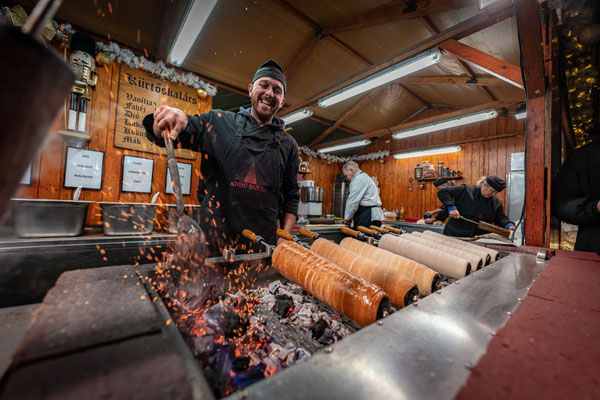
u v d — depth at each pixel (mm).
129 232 2004
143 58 2818
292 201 1666
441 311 516
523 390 276
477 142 6004
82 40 2342
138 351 328
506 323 440
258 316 726
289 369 319
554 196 1674
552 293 597
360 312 584
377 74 3182
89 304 439
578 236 1604
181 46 2604
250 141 1400
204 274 701
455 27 2492
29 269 1549
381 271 750
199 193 1538
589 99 2418
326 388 291
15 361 286
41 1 247
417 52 2842
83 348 318
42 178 2332
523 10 1519
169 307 639
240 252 1355
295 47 3426
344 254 883
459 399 265
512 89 4066
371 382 304
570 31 2174
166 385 281
